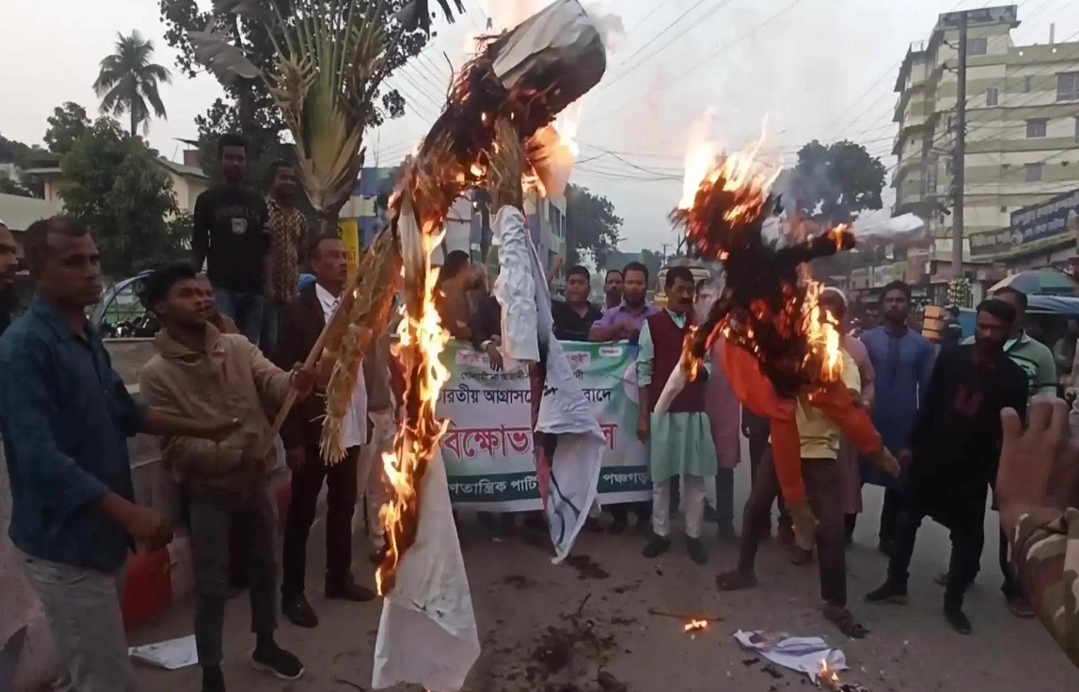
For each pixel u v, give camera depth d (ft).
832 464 14.11
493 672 12.22
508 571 16.61
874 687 11.99
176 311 10.59
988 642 13.55
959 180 76.74
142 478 14.28
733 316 10.12
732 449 18.54
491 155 7.47
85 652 8.35
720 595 15.35
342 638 13.26
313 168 24.59
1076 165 125.18
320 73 24.44
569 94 7.25
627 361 19.38
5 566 10.59
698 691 11.78
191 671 12.04
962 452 13.85
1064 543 3.37
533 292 7.64
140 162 70.13
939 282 78.79
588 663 12.55
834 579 13.97
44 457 7.75
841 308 15.99
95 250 8.52
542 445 8.66
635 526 20.18
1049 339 41.55
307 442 13.60
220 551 10.86
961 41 75.97
